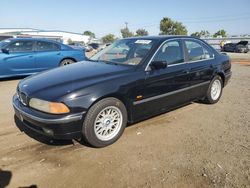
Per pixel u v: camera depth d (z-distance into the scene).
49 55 8.67
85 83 3.49
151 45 4.38
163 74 4.27
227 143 3.86
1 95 6.55
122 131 3.90
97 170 3.14
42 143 3.82
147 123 4.61
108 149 3.66
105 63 4.43
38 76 4.09
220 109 5.47
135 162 3.32
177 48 4.70
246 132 4.27
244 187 2.83
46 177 3.01
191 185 2.86
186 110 5.37
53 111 3.25
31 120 3.44
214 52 5.66
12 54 8.00
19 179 2.97
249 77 9.55
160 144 3.81
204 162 3.32
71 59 9.25
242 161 3.35
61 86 3.46
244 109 5.48
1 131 4.23
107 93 3.53
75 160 3.36
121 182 2.91
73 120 3.29
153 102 4.21
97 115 3.51
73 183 2.90
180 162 3.31
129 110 3.93
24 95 3.65
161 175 3.04
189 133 4.21
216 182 2.91
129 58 4.36
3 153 3.53
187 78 4.77
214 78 5.57
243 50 34.03
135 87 3.87
